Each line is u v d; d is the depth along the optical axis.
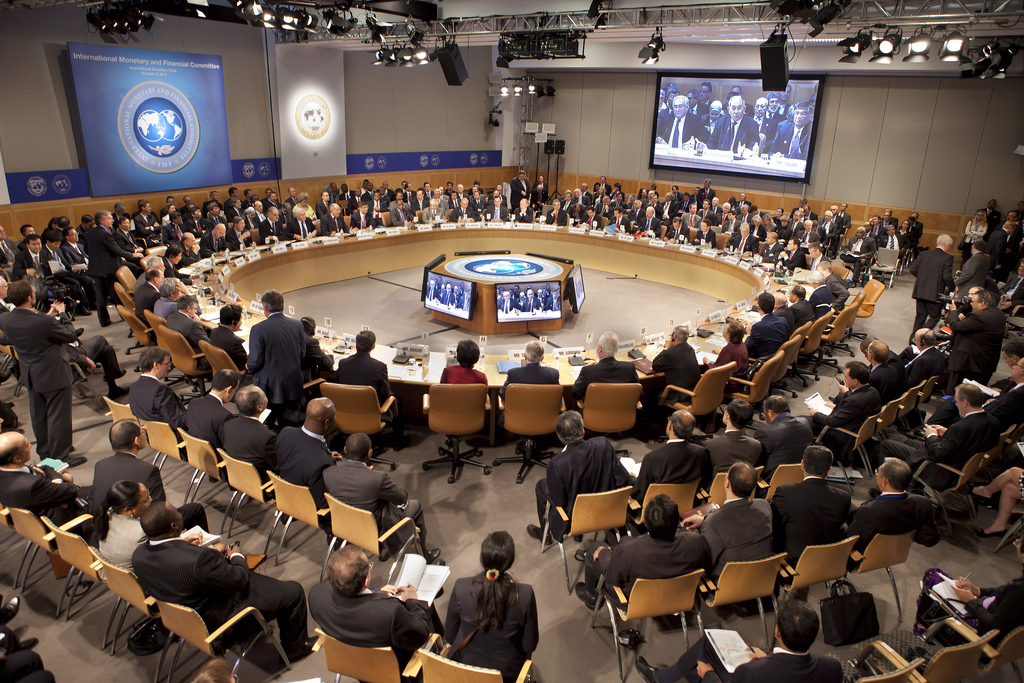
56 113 12.05
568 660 3.67
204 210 13.66
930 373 6.29
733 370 5.88
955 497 5.41
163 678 3.47
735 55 15.39
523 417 5.27
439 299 9.55
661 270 12.24
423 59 11.84
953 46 8.33
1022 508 4.72
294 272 11.23
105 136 12.48
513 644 2.85
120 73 12.46
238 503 4.79
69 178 12.22
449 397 5.14
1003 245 11.41
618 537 4.47
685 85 17.17
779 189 16.66
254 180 15.38
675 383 5.79
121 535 3.39
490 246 13.59
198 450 4.65
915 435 6.24
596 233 13.02
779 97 15.77
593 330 9.64
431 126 18.97
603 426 5.44
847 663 3.51
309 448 4.17
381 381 5.44
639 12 10.23
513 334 9.41
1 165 11.30
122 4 10.67
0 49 11.19
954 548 4.79
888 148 14.92
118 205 11.47
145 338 7.37
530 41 11.50
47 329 5.21
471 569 4.41
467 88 19.44
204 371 6.60
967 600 3.48
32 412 5.43
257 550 4.54
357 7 10.45
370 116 17.62
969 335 6.64
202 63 13.70
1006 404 5.17
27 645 3.66
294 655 3.60
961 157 14.11
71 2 10.61
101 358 6.80
